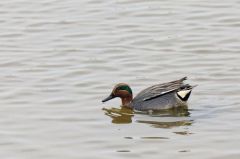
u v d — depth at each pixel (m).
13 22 29.62
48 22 29.45
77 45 26.78
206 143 18.03
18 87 22.58
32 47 26.77
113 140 18.48
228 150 17.53
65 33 28.17
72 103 21.22
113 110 20.81
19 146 18.17
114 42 26.91
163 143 18.17
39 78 23.41
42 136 18.80
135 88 22.41
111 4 31.19
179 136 18.61
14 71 24.19
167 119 20.08
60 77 23.47
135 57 25.23
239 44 26.17
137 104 21.08
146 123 19.78
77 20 29.50
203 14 29.47
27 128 19.34
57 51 26.19
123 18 29.47
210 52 25.53
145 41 26.91
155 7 30.58
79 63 24.81
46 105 21.06
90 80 23.14
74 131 19.12
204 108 20.59
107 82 22.94
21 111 20.61
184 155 17.36
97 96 21.80
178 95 20.86
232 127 19.00
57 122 19.77
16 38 27.86
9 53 26.12
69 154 17.64
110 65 24.52
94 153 17.67
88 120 19.94
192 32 27.59
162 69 24.02
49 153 17.72
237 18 28.81
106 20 29.36
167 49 25.98
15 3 31.86
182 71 23.77
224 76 23.11
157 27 28.33
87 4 31.34
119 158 17.31
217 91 21.86
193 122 19.59
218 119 19.66
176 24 28.56
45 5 31.45
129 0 31.50
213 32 27.52
